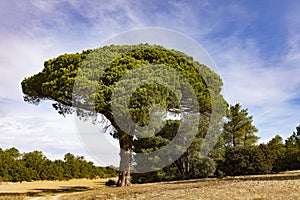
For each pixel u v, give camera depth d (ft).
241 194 29.32
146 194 39.42
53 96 59.06
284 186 33.60
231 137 111.45
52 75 60.80
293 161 92.68
